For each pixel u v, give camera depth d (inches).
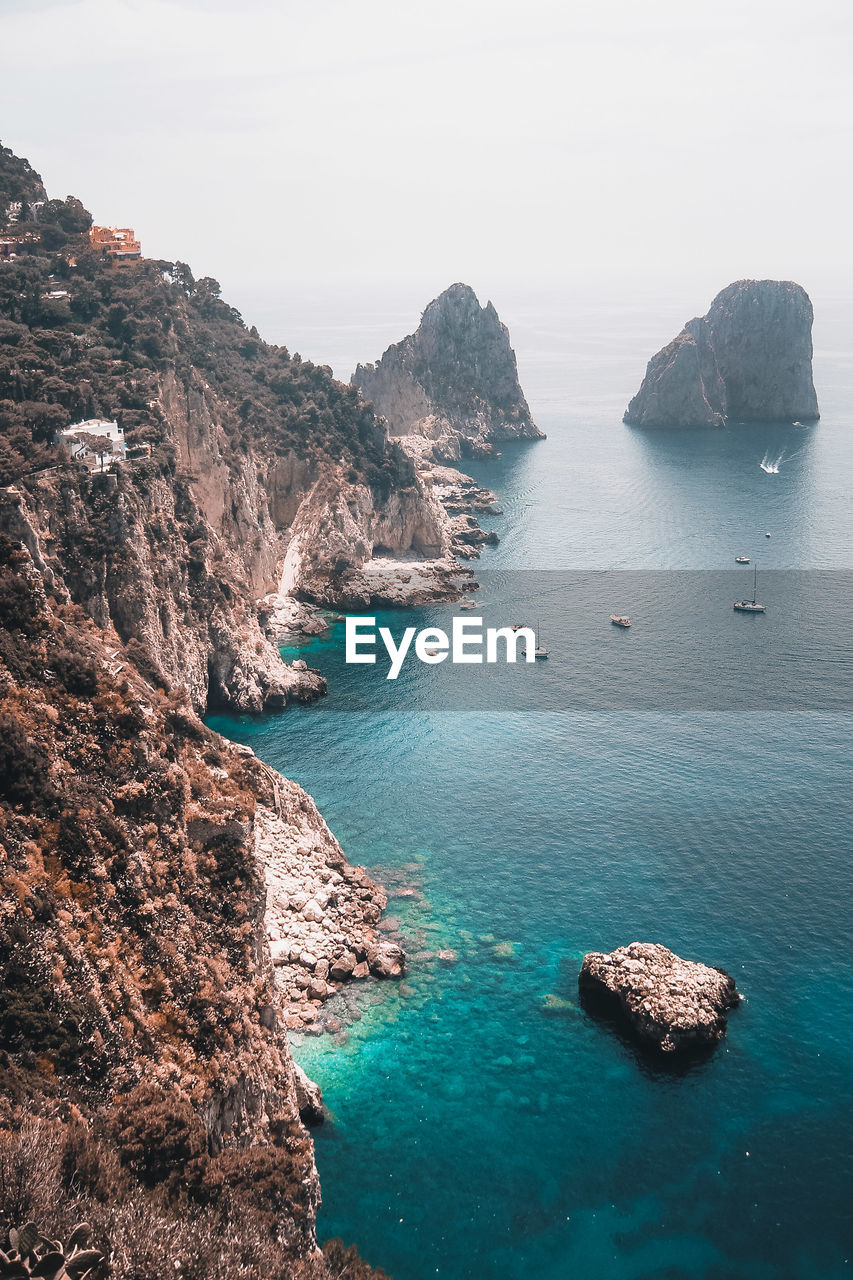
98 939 2659.9
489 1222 3120.1
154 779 3063.5
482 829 5147.6
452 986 4077.3
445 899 4596.5
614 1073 3671.3
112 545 5856.3
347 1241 3046.3
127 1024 2566.4
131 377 7455.7
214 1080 2669.8
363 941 4279.0
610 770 5762.8
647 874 4756.4
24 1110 2159.2
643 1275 2967.5
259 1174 2532.0
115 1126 2321.6
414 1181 3245.6
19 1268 1723.7
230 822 3149.6
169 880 2925.7
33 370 6825.8
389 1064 3703.3
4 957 2471.7
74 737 2987.2
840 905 4503.0
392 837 5078.7
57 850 2741.1
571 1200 3191.4
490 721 6446.9
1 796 2738.7
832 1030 3833.7
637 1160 3329.2
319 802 5408.5
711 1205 3181.6
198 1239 2102.6
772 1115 3494.1
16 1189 1916.8
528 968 4173.2
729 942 4286.4
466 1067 3693.4
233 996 2871.6
